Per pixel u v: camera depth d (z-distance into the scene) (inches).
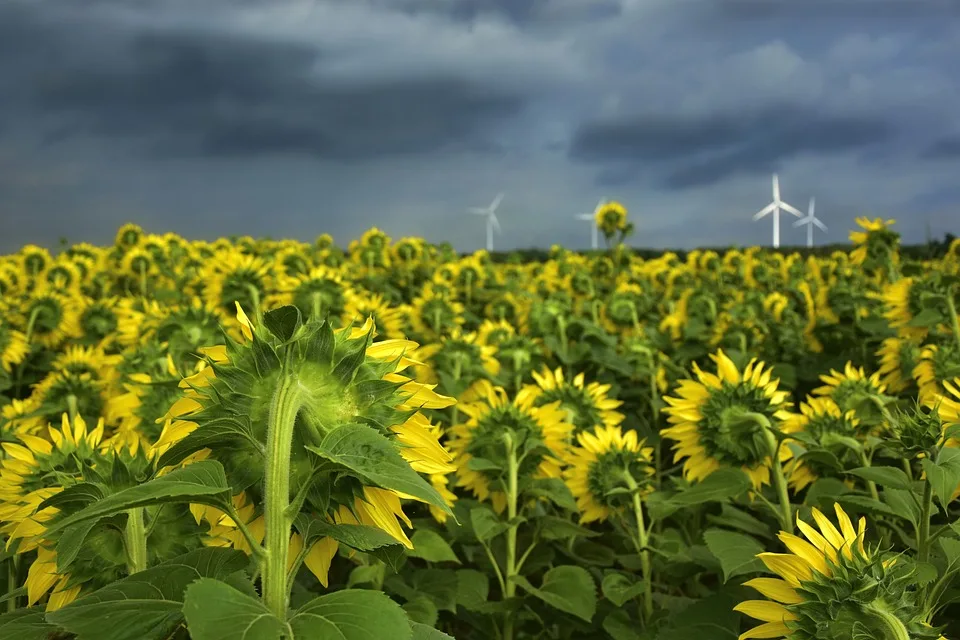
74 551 65.2
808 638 77.5
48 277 460.1
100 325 337.1
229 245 609.9
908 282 219.6
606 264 578.9
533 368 255.9
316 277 223.5
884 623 74.1
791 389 281.9
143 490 48.7
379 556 64.7
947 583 98.0
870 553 80.0
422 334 306.3
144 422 148.3
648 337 354.9
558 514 194.1
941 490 96.7
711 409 142.4
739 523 135.6
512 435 160.4
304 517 61.4
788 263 639.1
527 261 862.5
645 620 149.9
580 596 147.1
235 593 48.9
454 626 183.3
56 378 210.4
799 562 80.0
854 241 343.6
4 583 120.5
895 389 221.6
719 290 535.5
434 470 64.7
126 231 555.8
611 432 171.6
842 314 339.9
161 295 354.0
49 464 102.4
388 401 61.9
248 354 61.9
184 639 62.9
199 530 84.4
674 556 145.4
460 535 160.9
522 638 162.1
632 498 159.8
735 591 125.0
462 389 218.7
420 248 511.5
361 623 48.5
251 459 61.0
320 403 60.0
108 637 53.6
